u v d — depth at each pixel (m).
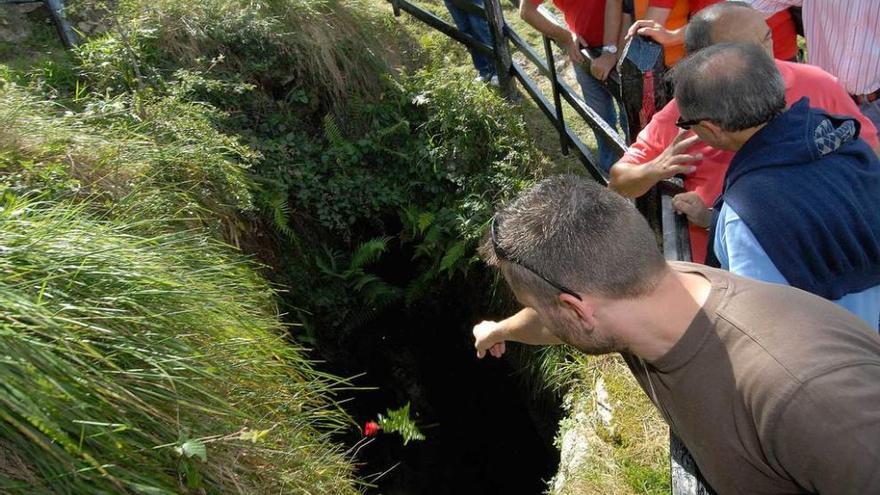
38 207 3.20
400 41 6.02
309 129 5.43
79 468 2.20
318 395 3.36
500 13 5.23
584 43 4.30
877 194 2.06
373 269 5.73
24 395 2.06
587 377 3.86
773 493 1.40
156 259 2.87
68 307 2.34
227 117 4.85
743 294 1.41
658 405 1.59
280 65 5.30
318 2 5.46
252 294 3.54
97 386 2.24
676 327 1.41
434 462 5.12
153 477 2.33
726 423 1.36
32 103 3.82
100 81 4.61
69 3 5.14
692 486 1.76
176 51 4.99
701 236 2.85
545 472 4.84
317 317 5.43
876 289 2.09
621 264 1.39
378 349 5.72
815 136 2.02
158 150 3.90
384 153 5.38
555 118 5.01
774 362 1.29
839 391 1.23
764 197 2.00
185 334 2.64
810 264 1.98
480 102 5.22
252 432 2.46
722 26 2.65
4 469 2.17
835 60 3.47
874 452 1.19
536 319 2.17
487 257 1.68
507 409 5.25
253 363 2.91
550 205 1.46
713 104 2.08
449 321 5.80
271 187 4.95
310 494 2.90
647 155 2.92
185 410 2.52
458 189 5.22
